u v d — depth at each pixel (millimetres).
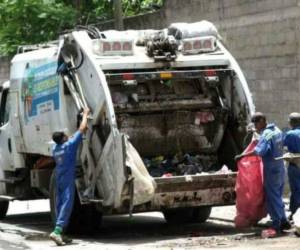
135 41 12375
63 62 12242
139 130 12258
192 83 12641
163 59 12094
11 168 14828
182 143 12586
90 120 11766
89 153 11820
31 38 21953
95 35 12273
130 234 12555
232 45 16844
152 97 12289
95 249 10867
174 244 10977
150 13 19688
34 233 13141
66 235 12469
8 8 21812
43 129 13211
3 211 15586
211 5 17344
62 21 21547
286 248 9961
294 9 14820
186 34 12477
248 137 12078
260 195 11352
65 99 12328
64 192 11664
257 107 16203
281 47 15305
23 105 14016
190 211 13609
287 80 15227
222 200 11898
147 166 12328
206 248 10383
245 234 11594
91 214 12305
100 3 23391
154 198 11484
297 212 11070
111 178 11391
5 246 11461
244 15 16344
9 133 14742
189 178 11531
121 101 12109
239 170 11484
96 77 11625
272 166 11086
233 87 12477
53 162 13414
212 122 12664
